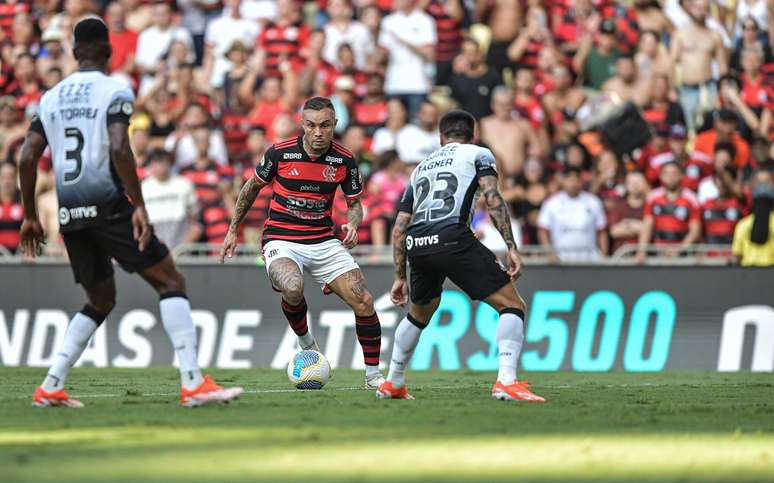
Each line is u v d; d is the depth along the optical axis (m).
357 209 29.83
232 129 56.97
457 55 60.78
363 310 29.67
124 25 62.53
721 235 48.75
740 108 56.62
